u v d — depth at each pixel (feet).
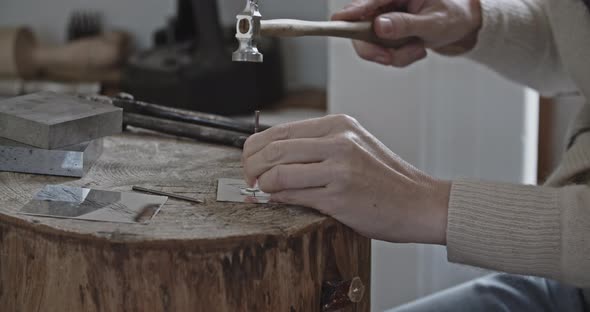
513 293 4.06
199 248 3.04
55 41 10.31
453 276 5.74
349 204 3.20
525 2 4.56
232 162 3.84
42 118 3.59
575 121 3.97
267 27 3.50
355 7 4.17
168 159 3.86
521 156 5.64
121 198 3.35
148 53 8.45
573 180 3.68
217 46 8.00
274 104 8.76
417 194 3.29
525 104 5.56
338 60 5.76
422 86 5.59
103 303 3.10
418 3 4.33
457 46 4.58
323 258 3.26
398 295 5.86
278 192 3.27
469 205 3.26
